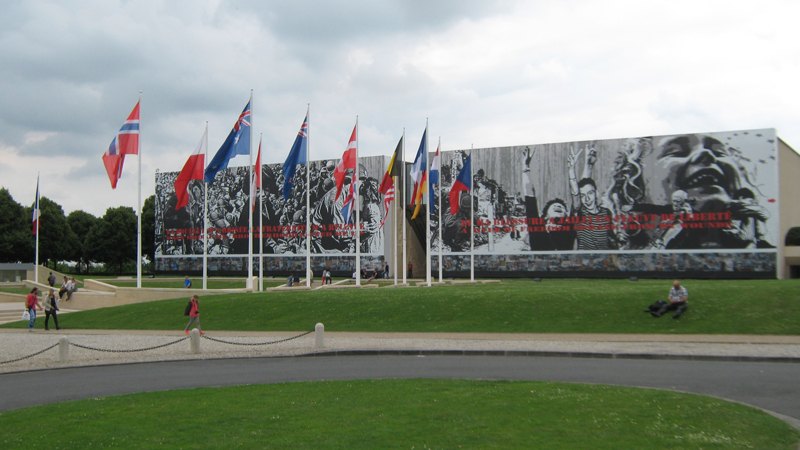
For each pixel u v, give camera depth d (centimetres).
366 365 2045
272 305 3538
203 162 3994
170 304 3784
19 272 6950
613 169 6494
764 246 5938
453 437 1088
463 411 1277
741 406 1284
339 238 7688
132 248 10081
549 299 3253
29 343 2861
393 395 1462
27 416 1330
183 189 3994
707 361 2033
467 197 7075
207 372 1975
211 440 1102
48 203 9712
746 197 6012
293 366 2056
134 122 3953
